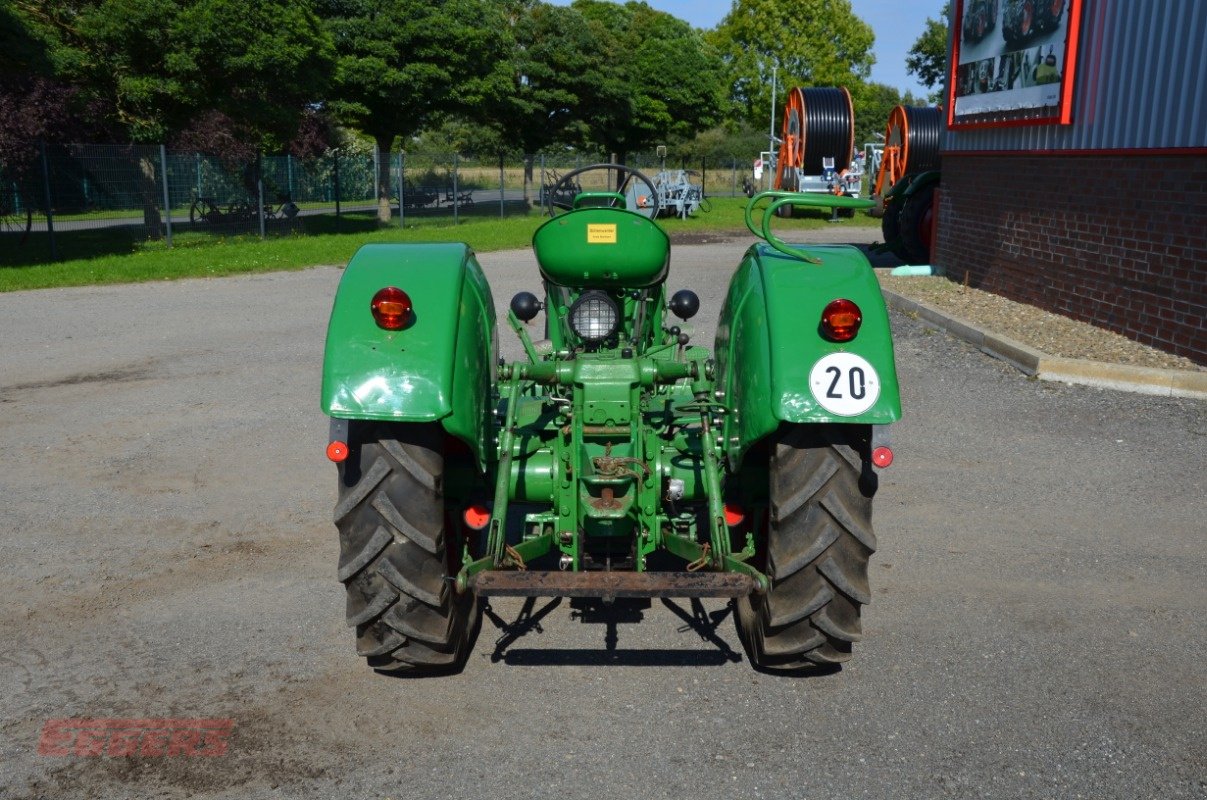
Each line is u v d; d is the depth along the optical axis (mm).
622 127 40531
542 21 34094
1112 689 3516
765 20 63656
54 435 6734
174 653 3801
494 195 36781
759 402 3215
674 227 26938
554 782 2975
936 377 8258
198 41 19047
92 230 22594
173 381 8289
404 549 3240
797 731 3244
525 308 4609
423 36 25281
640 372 3588
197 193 23141
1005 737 3209
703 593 3049
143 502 5469
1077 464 6051
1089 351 8578
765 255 3600
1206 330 7930
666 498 3754
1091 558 4695
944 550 4793
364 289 3314
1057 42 10047
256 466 6082
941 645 3842
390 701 3447
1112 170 9234
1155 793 2922
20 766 3068
